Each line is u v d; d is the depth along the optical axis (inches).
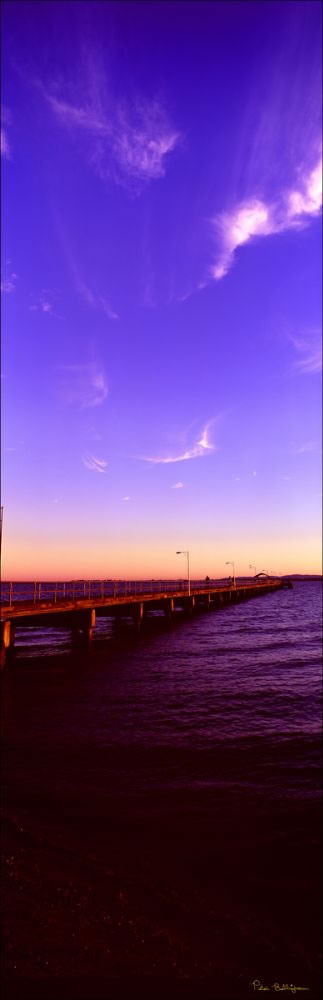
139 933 215.9
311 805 368.5
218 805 366.6
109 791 388.8
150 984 181.6
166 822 337.4
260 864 288.0
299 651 1245.7
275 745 512.1
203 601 3031.5
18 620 1038.4
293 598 4793.3
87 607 1179.9
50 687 801.6
